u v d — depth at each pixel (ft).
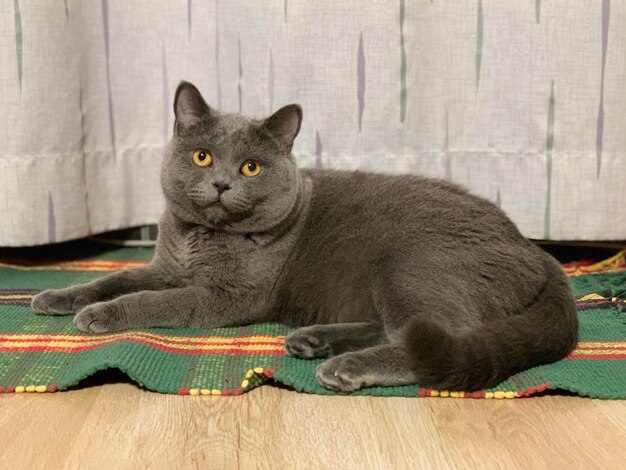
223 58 7.25
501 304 4.78
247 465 3.49
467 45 6.93
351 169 7.14
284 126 5.33
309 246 5.45
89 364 4.25
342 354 4.44
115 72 7.43
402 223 5.05
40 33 6.65
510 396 4.24
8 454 3.55
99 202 7.49
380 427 3.90
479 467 3.50
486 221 5.01
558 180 6.96
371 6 6.84
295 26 6.88
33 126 6.75
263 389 4.37
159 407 4.08
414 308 4.68
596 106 6.80
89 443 3.67
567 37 6.72
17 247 7.79
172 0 7.40
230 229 5.29
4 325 5.21
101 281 5.64
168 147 5.44
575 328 4.79
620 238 7.04
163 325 5.24
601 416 4.05
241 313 5.42
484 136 7.08
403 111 7.08
